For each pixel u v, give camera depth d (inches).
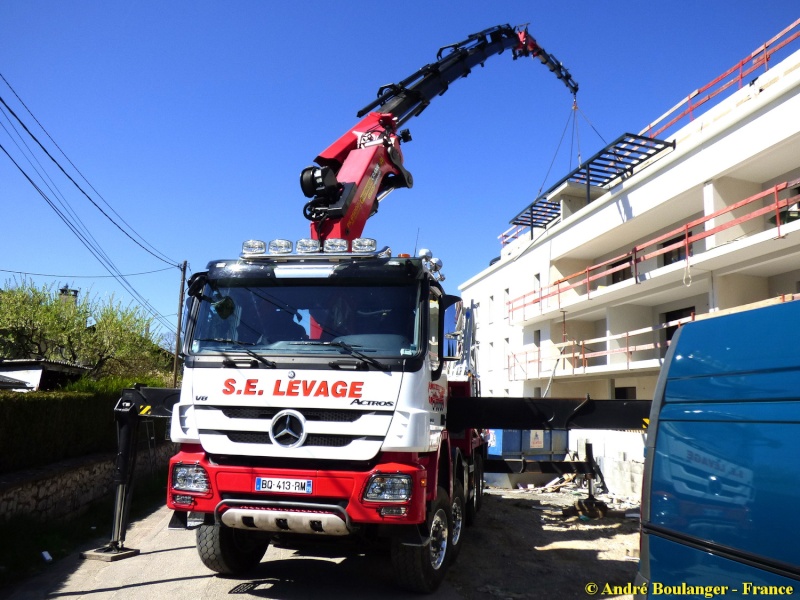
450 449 263.6
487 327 1280.8
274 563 269.9
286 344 214.7
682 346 130.1
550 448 731.4
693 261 586.9
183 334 225.0
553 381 960.3
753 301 598.2
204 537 235.8
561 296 936.3
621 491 594.9
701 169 605.3
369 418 198.8
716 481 109.9
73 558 274.2
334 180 283.9
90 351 964.0
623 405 286.0
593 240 829.2
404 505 193.6
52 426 354.3
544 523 408.5
